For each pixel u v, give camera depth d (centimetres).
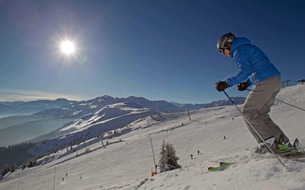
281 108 7325
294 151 328
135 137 11200
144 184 545
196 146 6291
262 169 300
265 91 350
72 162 8962
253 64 354
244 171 317
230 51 369
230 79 361
